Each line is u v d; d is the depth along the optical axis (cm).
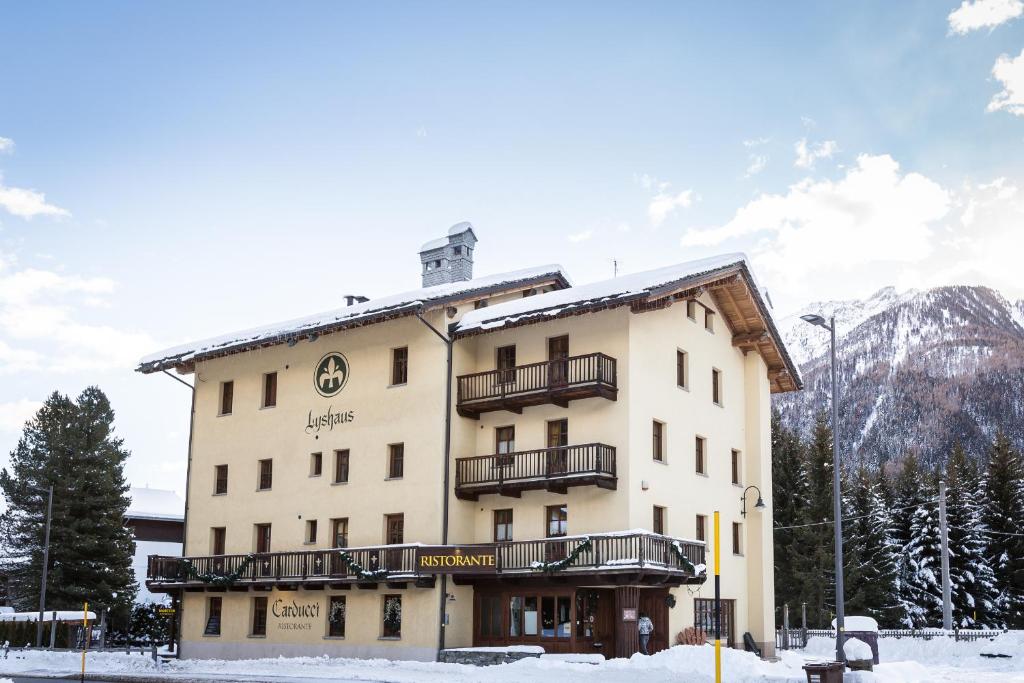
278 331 3853
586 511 3278
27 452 6181
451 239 4212
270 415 4066
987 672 3372
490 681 2659
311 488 3847
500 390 3422
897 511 7194
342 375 3847
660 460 3438
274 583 3741
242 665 3556
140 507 7269
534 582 3275
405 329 3669
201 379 4381
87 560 5922
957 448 8950
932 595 6769
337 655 3600
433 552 3278
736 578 3856
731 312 4012
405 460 3562
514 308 3469
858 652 2534
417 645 3366
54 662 3912
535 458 3338
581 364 3278
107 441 6284
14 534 6034
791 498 6875
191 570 4022
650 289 3155
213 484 4209
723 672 2616
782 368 4225
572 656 2989
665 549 3169
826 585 6531
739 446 4022
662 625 3288
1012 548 6850
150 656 4003
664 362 3509
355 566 3456
